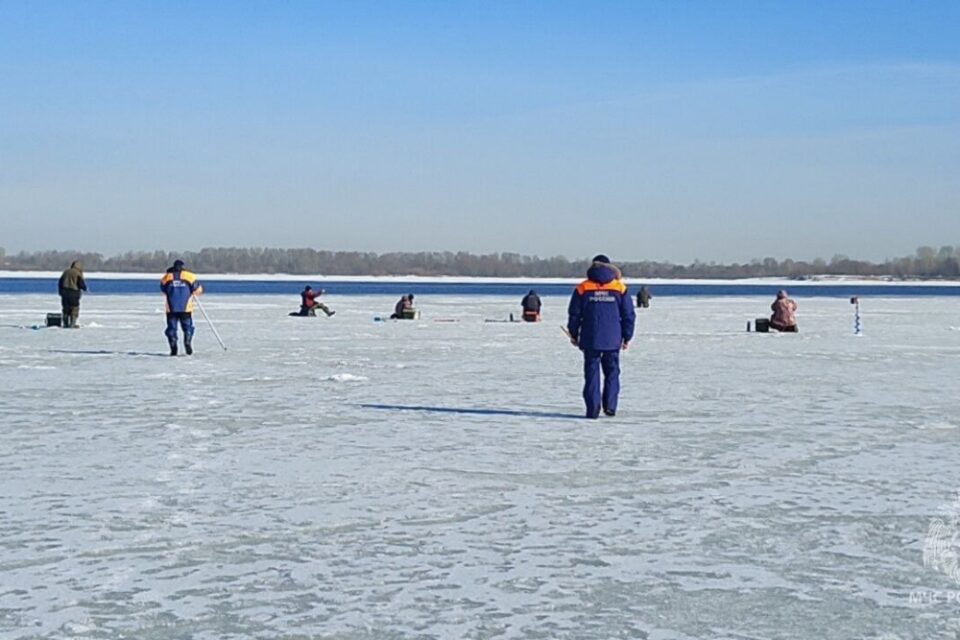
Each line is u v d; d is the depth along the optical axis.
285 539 7.55
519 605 6.14
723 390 17.20
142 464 10.36
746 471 10.16
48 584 6.48
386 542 7.49
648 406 15.06
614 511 8.48
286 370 20.12
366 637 5.60
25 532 7.73
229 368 20.47
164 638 5.57
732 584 6.57
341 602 6.17
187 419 13.45
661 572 6.81
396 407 14.77
